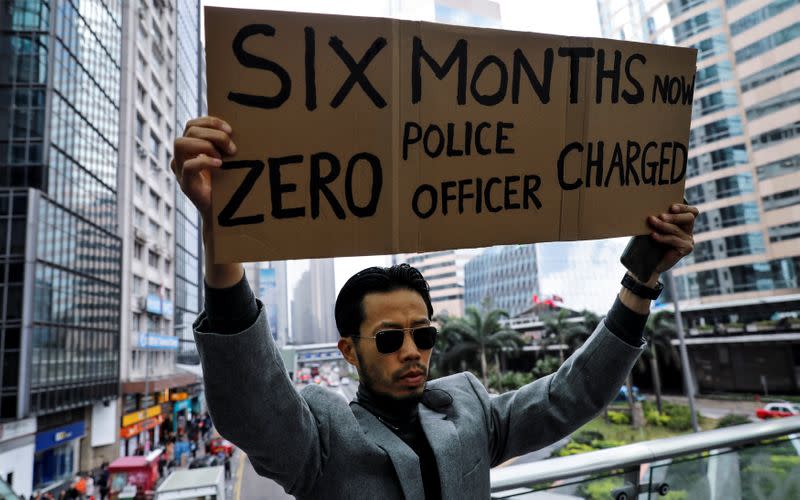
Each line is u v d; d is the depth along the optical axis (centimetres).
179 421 4244
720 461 218
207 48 109
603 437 2408
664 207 150
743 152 3931
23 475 1828
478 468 122
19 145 2097
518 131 134
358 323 117
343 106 117
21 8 2166
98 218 2595
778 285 3666
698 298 4122
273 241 110
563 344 3759
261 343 104
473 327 3553
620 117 147
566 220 138
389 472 109
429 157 124
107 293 2611
